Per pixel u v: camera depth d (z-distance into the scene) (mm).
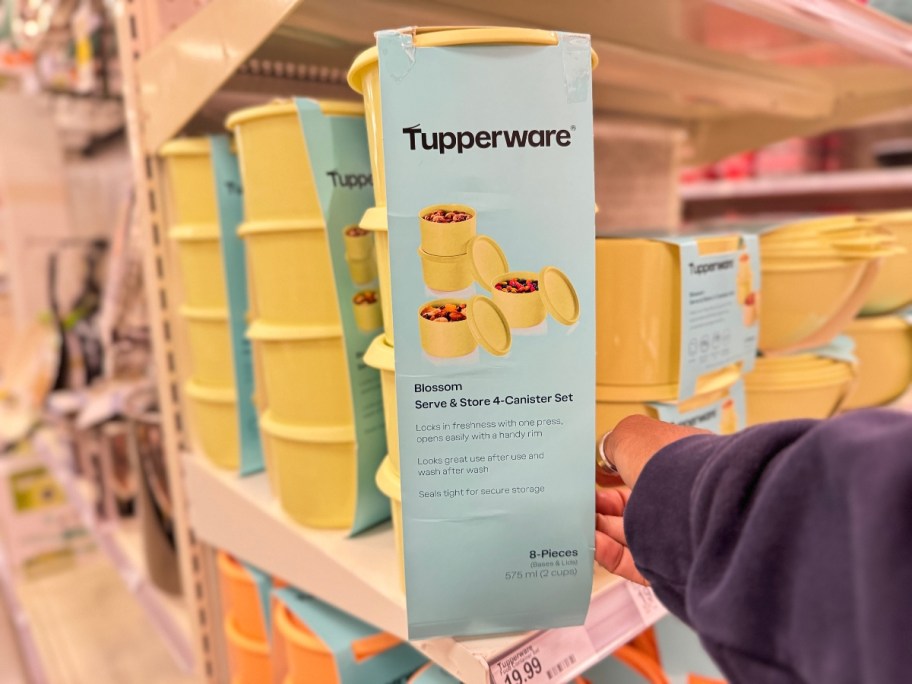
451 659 559
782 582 332
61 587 1685
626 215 1375
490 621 547
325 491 742
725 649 350
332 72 945
